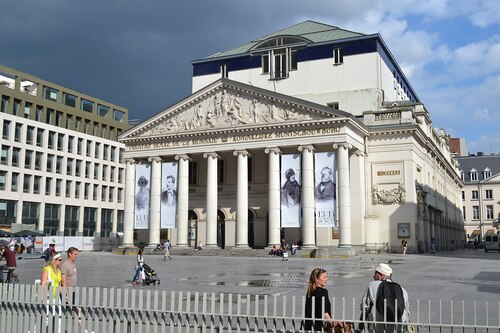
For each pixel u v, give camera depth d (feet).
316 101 219.00
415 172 196.54
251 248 192.85
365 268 123.95
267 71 231.09
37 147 268.21
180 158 201.57
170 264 139.95
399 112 196.75
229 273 109.70
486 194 404.98
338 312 53.88
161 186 205.98
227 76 238.89
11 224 247.91
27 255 184.34
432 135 246.88
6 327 40.63
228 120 194.18
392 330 29.89
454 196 329.93
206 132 195.52
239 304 34.32
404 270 112.98
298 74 224.33
